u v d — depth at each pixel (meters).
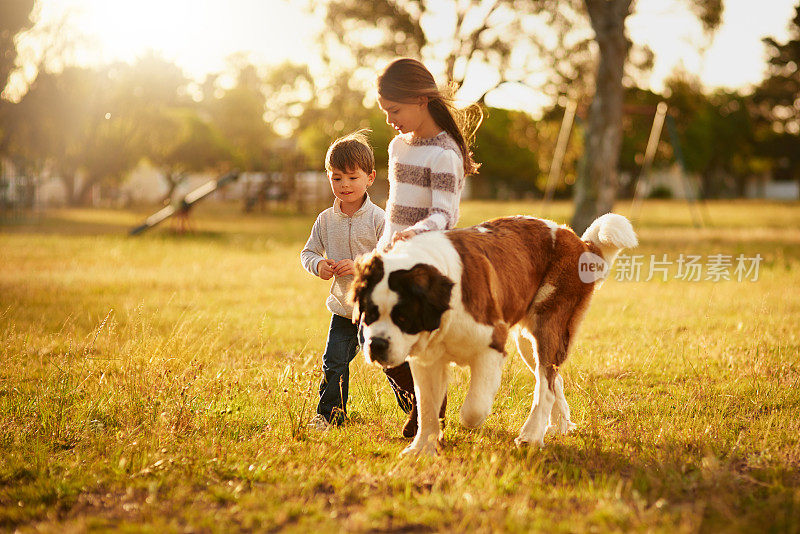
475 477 3.60
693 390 5.25
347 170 4.54
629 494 3.38
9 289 9.95
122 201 58.69
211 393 5.00
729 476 3.53
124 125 47.44
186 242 19.28
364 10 28.22
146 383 5.07
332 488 3.61
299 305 9.51
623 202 59.41
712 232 22.83
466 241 3.88
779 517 3.05
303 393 4.95
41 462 3.93
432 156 4.02
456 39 27.72
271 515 3.18
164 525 3.10
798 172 74.56
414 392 4.48
